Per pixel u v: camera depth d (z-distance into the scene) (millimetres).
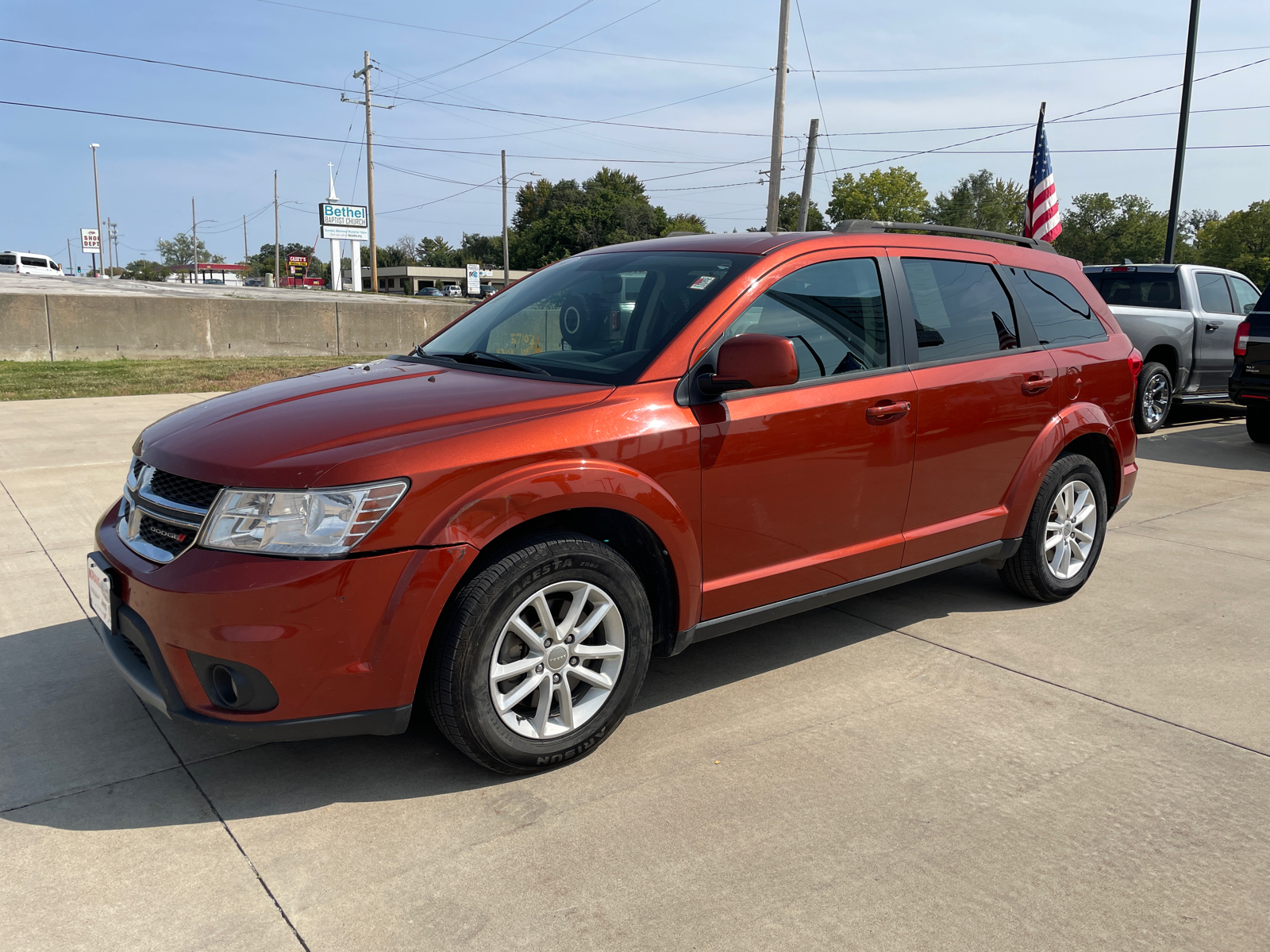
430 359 3574
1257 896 2311
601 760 2969
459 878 2352
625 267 3639
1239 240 87750
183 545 2547
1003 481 4082
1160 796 2783
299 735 2480
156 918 2195
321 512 2428
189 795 2738
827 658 3830
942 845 2514
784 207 76500
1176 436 10156
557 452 2717
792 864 2422
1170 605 4535
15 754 2955
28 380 12930
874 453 3496
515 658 2781
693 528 3037
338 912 2221
